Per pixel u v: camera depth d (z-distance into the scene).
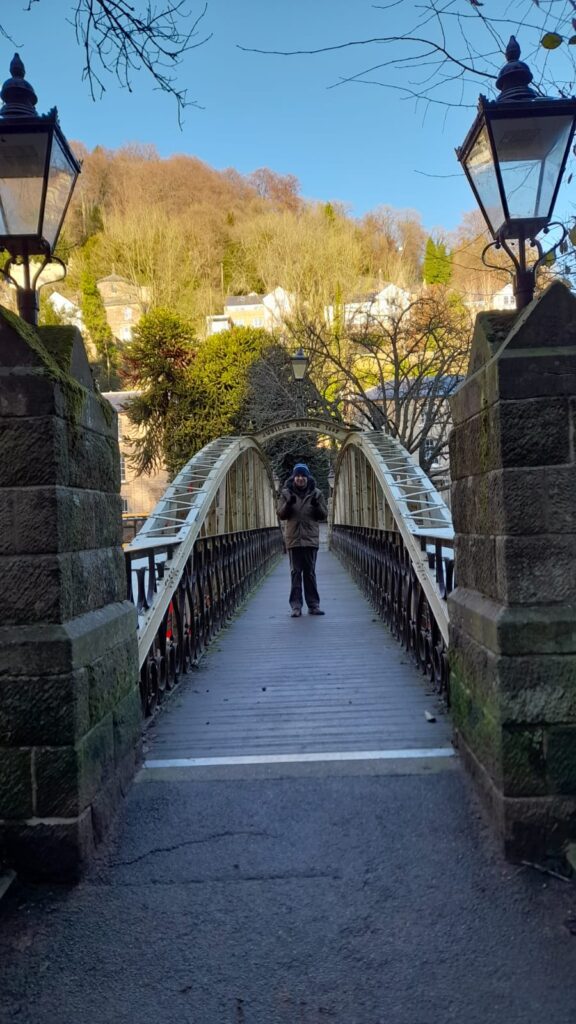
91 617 3.09
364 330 18.59
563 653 2.77
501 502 2.86
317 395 20.25
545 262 3.46
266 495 18.77
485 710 3.04
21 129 3.02
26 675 2.71
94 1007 2.10
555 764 2.76
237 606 10.08
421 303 17.38
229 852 2.92
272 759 3.86
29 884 2.70
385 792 3.39
